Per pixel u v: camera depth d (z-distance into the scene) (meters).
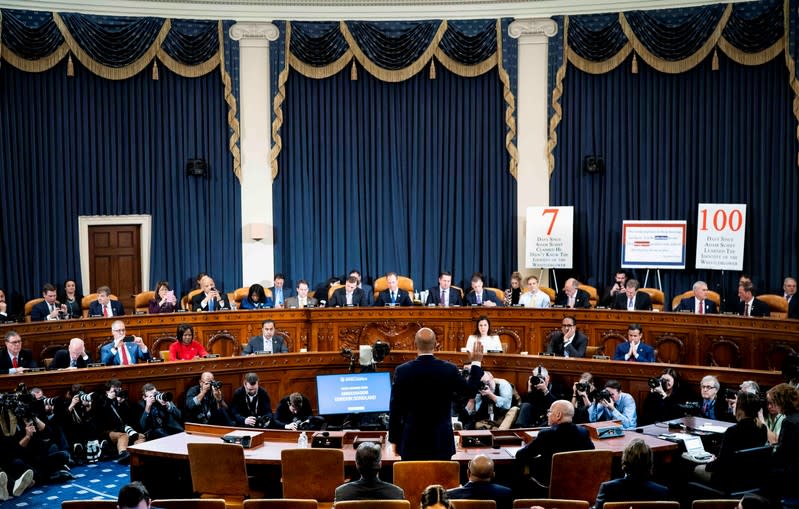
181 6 13.07
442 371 5.66
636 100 12.99
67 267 12.87
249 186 13.48
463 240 13.68
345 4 13.33
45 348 10.20
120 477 8.07
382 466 6.27
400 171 13.66
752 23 12.22
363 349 8.64
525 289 12.93
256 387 8.52
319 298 13.52
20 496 7.54
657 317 10.53
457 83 13.54
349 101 13.58
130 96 13.06
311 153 13.59
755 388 7.08
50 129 12.69
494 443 6.63
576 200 13.34
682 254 12.59
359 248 13.70
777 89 12.22
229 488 6.25
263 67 13.41
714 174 12.67
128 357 9.66
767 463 5.88
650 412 8.17
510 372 9.26
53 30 12.52
